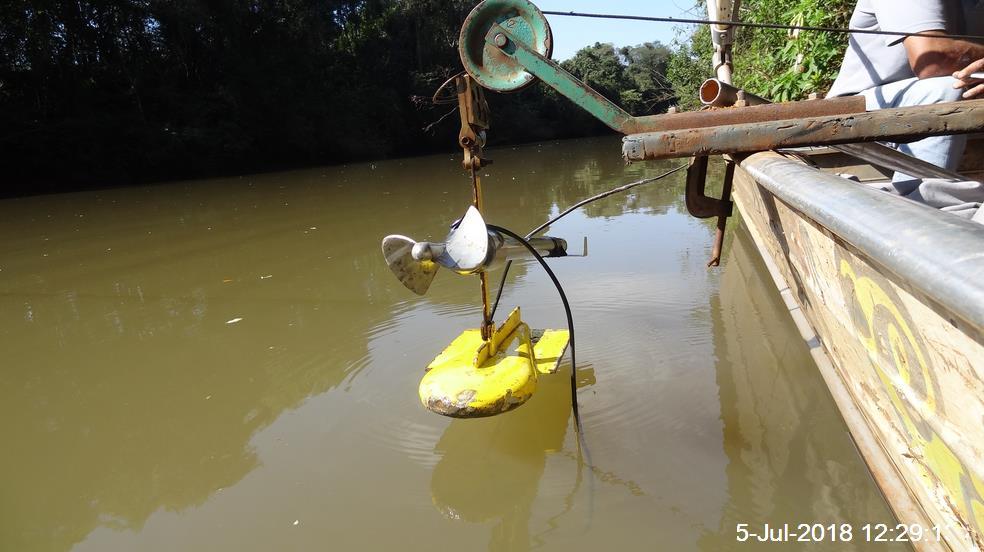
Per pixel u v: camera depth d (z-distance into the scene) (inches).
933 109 75.9
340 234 279.0
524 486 91.0
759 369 122.0
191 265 238.8
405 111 1173.1
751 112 87.4
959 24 103.2
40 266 252.8
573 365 103.3
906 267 43.1
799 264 113.1
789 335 136.6
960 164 114.0
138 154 708.7
